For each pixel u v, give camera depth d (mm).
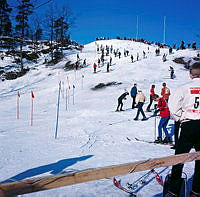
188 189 2445
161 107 5711
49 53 45875
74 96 19250
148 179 2865
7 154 4277
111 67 30078
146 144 5551
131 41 57094
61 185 1064
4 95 23547
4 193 899
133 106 13031
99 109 13070
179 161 1560
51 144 5367
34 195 2314
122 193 2385
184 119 2102
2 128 8078
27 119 10656
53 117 11125
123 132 7238
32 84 28453
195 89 2064
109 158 4016
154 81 22031
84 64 33812
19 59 40719
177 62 30453
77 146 5180
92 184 2664
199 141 2021
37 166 3459
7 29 50844
